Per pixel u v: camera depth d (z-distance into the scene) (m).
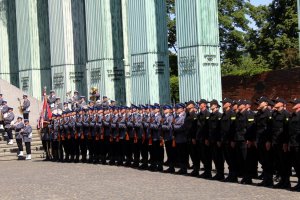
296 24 54.06
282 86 36.47
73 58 41.09
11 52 48.47
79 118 29.09
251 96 38.34
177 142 22.23
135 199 16.67
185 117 21.84
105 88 38.03
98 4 38.09
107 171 24.41
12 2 48.38
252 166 19.14
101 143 27.78
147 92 34.31
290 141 17.30
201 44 30.84
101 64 38.16
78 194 18.11
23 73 45.19
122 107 26.75
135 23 34.75
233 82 39.56
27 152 32.59
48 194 18.41
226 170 23.31
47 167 27.45
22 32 44.94
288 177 17.83
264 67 55.38
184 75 31.64
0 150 33.69
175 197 16.72
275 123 17.81
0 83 44.19
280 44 54.91
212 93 31.22
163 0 34.81
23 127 32.75
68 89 40.75
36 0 44.75
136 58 34.84
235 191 17.42
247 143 19.02
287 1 55.47
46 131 31.41
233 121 19.39
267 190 17.45
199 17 30.84
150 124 23.89
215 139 20.08
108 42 38.22
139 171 23.97
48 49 45.12
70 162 29.67
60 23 40.84
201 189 18.09
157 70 34.47
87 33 38.88
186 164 22.36
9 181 22.36
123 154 26.64
